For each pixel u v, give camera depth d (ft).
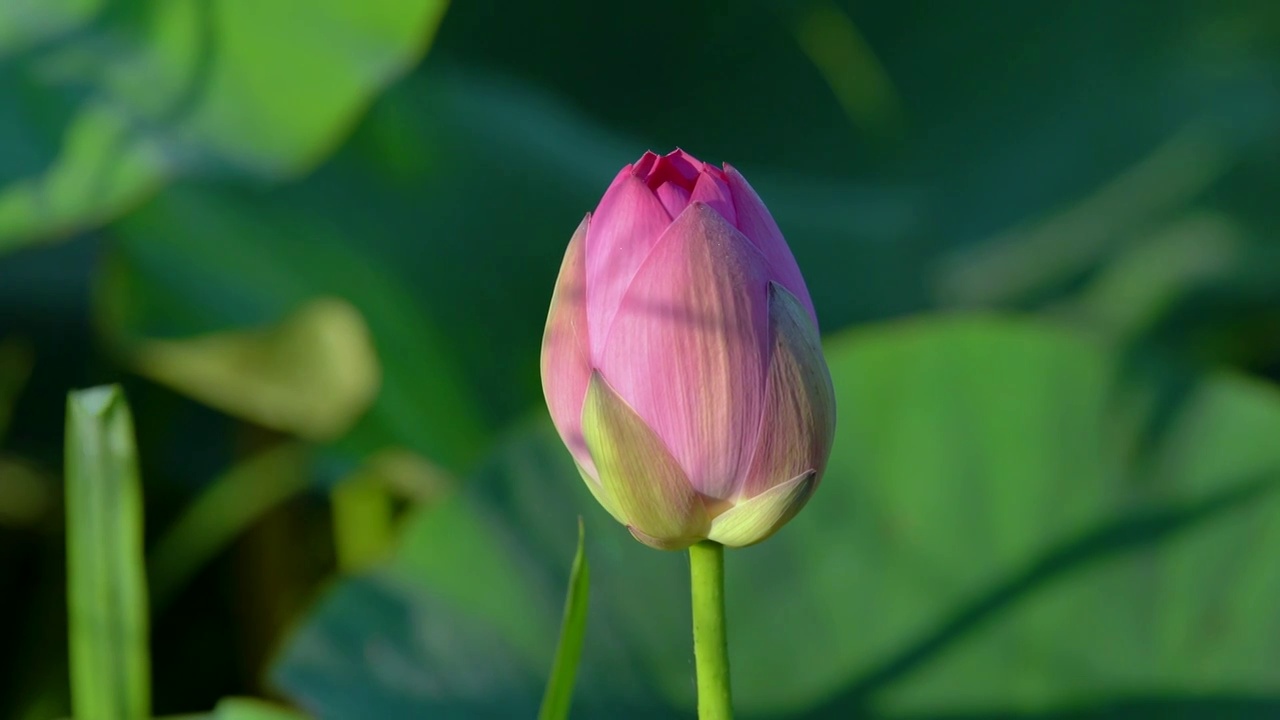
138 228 5.97
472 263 6.33
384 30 4.72
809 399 3.85
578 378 3.89
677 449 3.85
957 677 4.54
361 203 6.29
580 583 3.95
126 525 4.17
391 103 6.40
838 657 4.58
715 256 3.83
